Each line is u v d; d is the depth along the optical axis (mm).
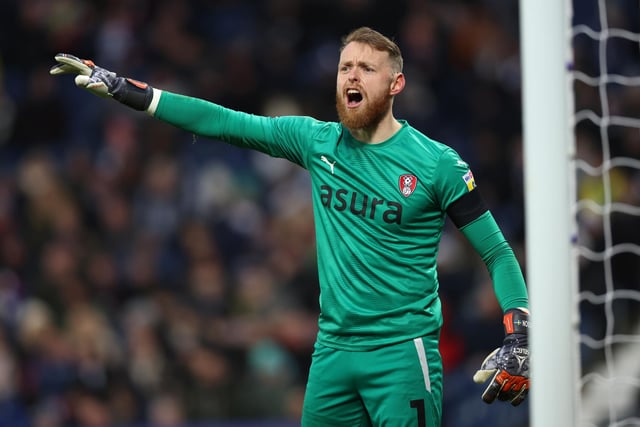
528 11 15797
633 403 36125
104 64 49875
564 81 15727
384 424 17016
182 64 50094
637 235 40438
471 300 40281
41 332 37969
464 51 52469
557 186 15617
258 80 50250
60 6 51125
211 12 52594
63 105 48188
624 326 38375
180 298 40000
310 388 17609
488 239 17141
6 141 47875
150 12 51719
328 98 50562
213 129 18000
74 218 42562
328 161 17391
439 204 17109
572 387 15516
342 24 52844
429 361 17141
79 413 36562
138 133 46562
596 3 51000
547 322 15539
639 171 45156
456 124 50688
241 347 38688
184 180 45062
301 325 39406
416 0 53375
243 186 45594
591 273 38875
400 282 16969
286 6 52938
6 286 39875
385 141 17156
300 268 41500
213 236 43250
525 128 15836
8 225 42219
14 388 36875
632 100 47938
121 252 41938
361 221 17031
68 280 39312
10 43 50219
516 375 16438
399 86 17219
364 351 17016
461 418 37000
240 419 37094
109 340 38188
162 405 36812
